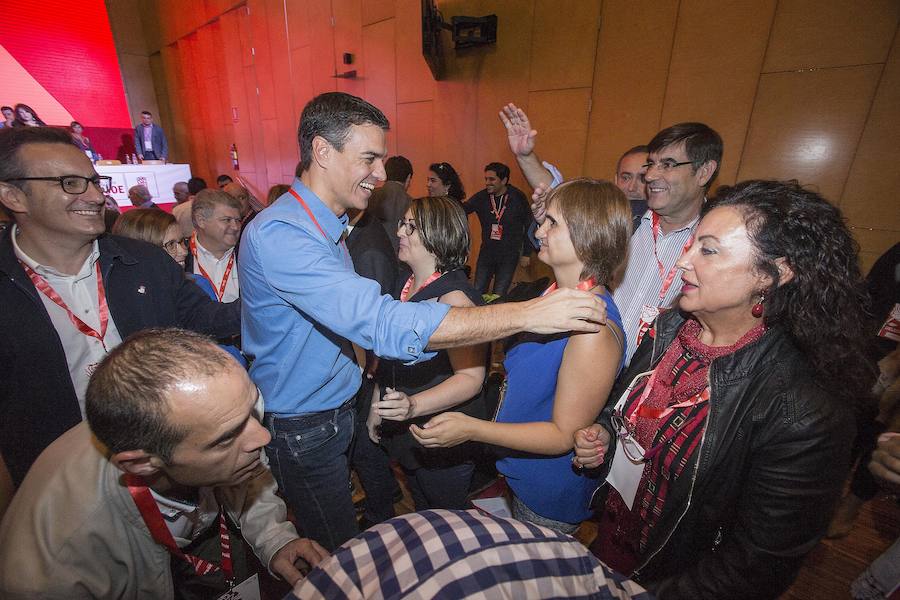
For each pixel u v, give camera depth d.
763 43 2.80
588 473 1.13
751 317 0.80
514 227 3.88
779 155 2.84
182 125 11.51
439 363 1.38
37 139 1.04
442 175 4.00
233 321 1.45
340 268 0.97
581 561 0.47
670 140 1.56
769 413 0.75
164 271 1.39
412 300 1.35
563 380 0.97
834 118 2.61
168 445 0.65
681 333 0.95
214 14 8.77
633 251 1.80
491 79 4.46
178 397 0.63
